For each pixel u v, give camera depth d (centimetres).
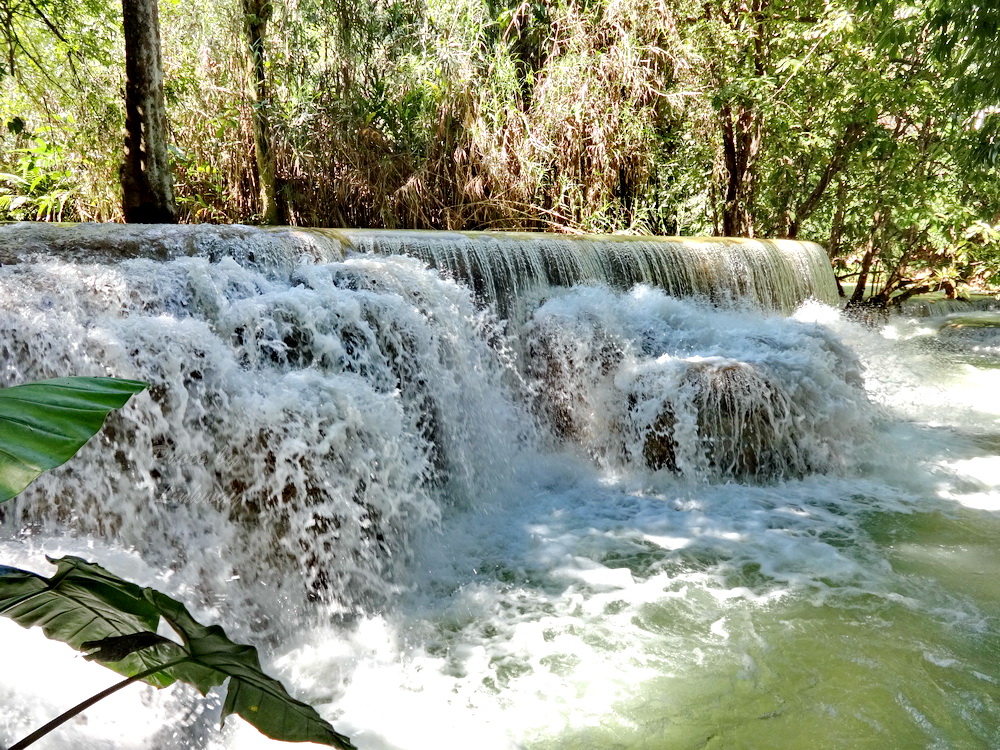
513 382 646
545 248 716
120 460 349
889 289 1445
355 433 404
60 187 834
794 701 307
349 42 915
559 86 1034
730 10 1134
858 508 519
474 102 964
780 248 998
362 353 472
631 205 1123
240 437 374
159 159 688
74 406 112
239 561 362
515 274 683
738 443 569
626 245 793
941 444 663
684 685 319
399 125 959
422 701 310
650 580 415
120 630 133
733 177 1206
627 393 597
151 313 414
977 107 809
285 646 350
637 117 1055
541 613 381
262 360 433
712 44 1115
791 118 1128
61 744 234
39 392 112
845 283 1797
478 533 482
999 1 709
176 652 118
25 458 102
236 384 389
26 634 253
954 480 572
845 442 602
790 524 492
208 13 895
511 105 1016
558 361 637
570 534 482
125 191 692
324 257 568
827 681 320
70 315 371
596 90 1037
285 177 907
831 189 1355
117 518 346
